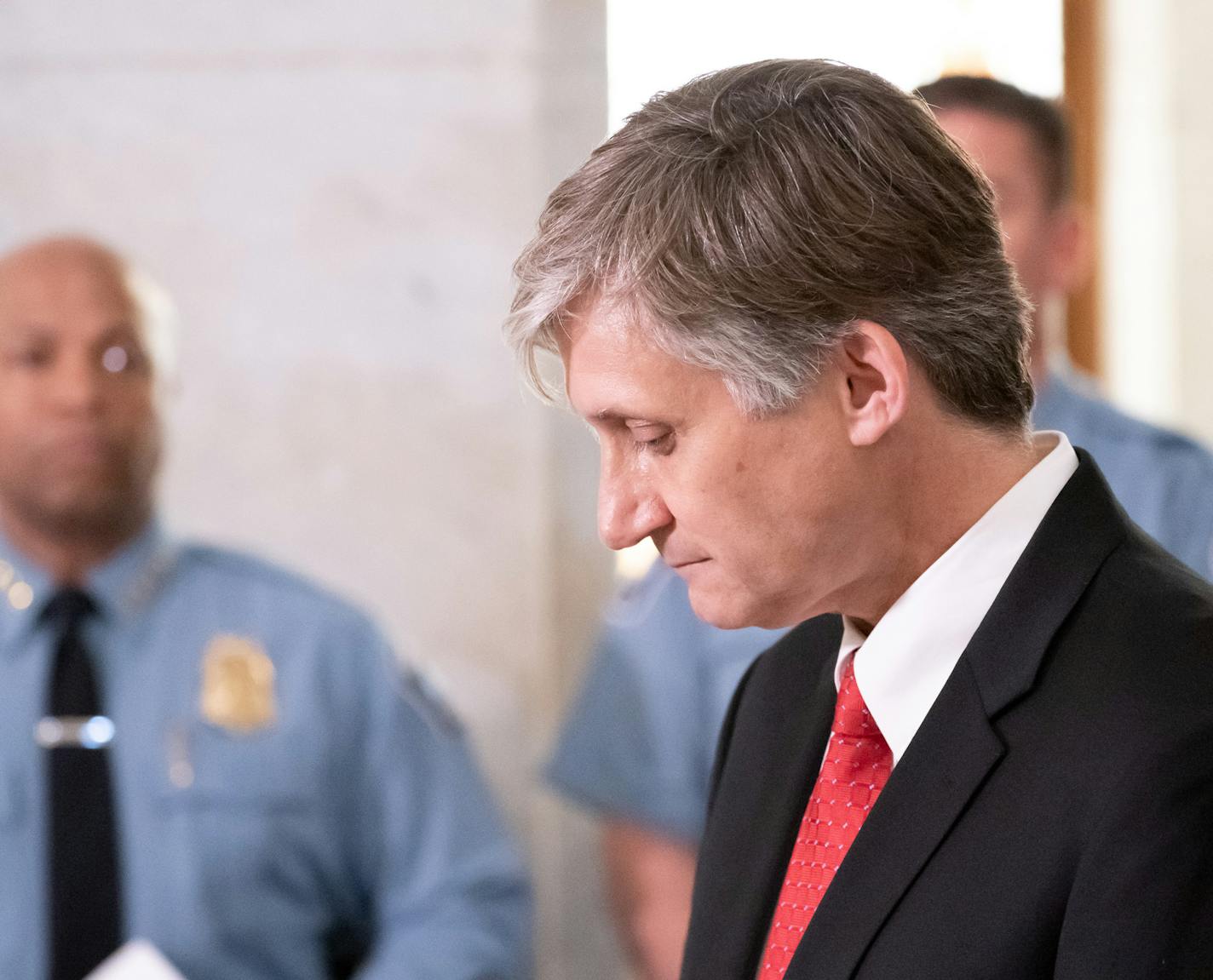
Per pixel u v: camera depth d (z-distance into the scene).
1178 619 3.41
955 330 3.52
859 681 3.74
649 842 8.66
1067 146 7.34
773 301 3.38
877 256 3.43
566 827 10.66
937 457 3.59
